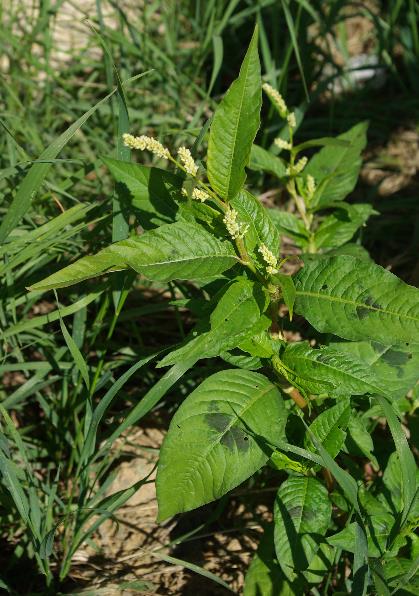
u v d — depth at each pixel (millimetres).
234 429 707
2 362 888
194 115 1159
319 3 1228
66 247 908
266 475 866
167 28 1260
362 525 692
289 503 725
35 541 770
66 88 1220
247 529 851
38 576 841
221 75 1326
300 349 725
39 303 995
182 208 723
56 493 869
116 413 909
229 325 681
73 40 1336
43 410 925
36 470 888
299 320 979
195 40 1336
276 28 1195
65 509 826
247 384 725
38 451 890
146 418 929
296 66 1282
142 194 776
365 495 759
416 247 1071
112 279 821
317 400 783
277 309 741
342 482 688
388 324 698
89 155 1138
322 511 722
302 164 888
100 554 850
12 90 1135
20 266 925
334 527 790
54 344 915
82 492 803
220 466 699
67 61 1290
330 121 1168
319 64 1314
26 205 828
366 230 1099
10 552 852
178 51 1273
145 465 889
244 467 702
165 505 688
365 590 685
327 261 725
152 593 813
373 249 1102
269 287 717
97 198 1038
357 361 713
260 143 1192
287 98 1259
